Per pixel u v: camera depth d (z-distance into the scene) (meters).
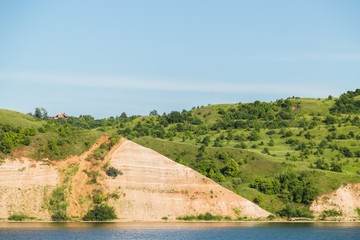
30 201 153.12
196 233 139.00
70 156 168.62
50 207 154.25
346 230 150.88
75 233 130.38
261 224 161.38
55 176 161.50
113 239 124.12
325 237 136.50
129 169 168.38
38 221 149.25
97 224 149.00
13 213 149.00
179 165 171.88
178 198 165.38
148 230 141.00
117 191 162.75
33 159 162.00
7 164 157.25
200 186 169.12
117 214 158.25
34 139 169.00
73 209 156.50
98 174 165.62
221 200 168.12
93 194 160.62
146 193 164.12
